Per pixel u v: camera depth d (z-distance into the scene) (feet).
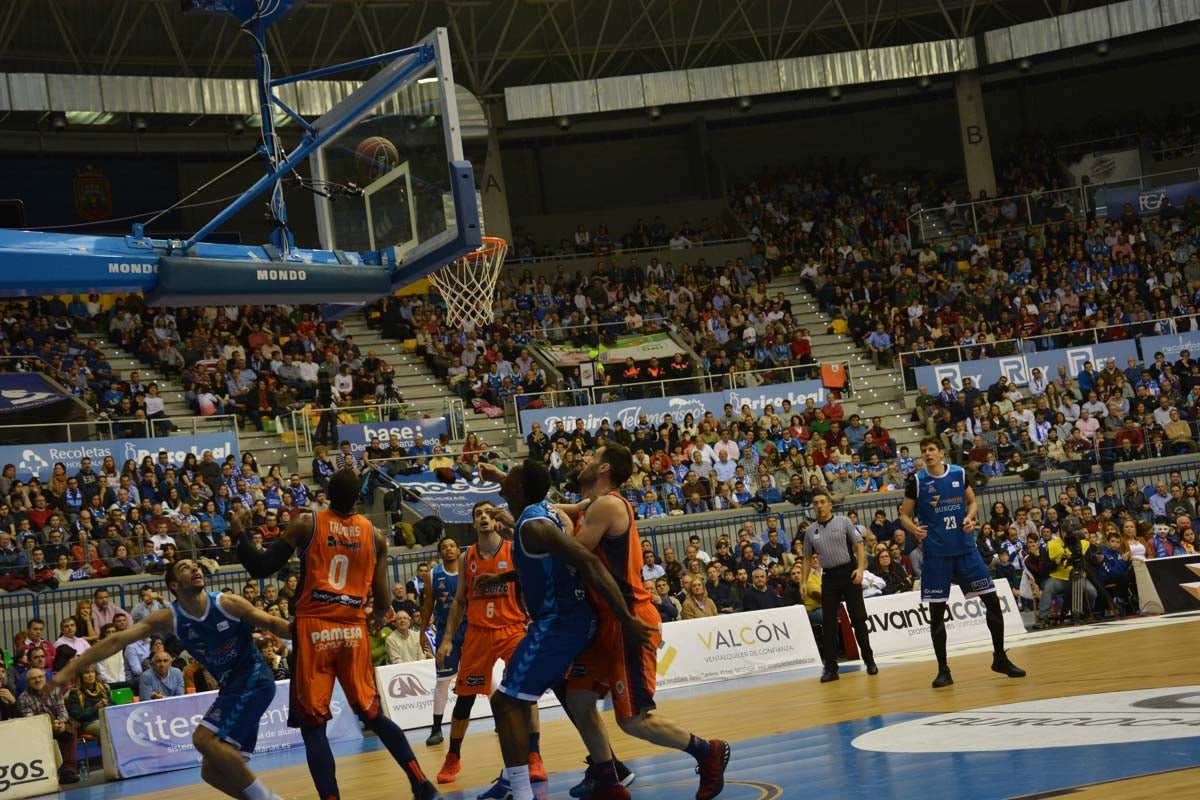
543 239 117.39
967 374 84.02
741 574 54.80
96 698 40.57
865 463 74.90
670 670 46.70
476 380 83.87
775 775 18.21
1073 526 56.49
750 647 48.88
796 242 109.50
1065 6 105.81
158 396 75.15
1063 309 92.84
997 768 16.20
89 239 26.61
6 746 34.81
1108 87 123.95
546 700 43.78
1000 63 111.75
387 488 65.87
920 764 17.46
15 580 52.54
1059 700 23.53
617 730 29.76
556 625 16.72
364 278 29.96
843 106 123.13
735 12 106.22
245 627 19.21
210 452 64.28
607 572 15.97
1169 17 99.14
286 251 29.78
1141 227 99.45
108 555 55.52
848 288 101.71
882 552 55.77
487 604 24.00
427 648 44.21
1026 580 58.95
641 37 108.37
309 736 18.89
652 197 123.54
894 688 31.48
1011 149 120.47
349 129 32.24
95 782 37.11
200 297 27.53
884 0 109.09
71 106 81.82
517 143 120.98
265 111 31.12
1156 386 80.69
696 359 90.33
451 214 28.40
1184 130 115.85
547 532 15.99
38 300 81.20
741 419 78.18
